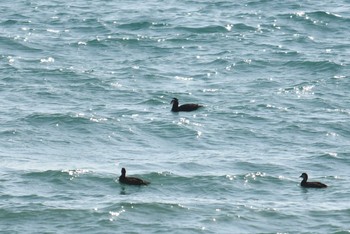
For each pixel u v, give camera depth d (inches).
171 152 6107.3
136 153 6072.8
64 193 5231.3
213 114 6845.5
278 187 5383.9
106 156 5984.3
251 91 7485.2
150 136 6412.4
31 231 4739.2
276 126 6614.2
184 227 4776.1
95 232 4726.9
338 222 4847.4
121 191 5265.8
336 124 6658.5
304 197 5211.6
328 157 5935.0
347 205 5068.9
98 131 6481.3
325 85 7632.9
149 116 6806.1
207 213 4933.6
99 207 4975.4
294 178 5536.4
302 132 6501.0
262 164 5777.6
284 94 7377.0
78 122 6614.2
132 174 5526.6
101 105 7091.5
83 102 7180.1
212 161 5836.6
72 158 5920.3
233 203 5088.6
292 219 4881.9
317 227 4798.2
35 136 6343.5
